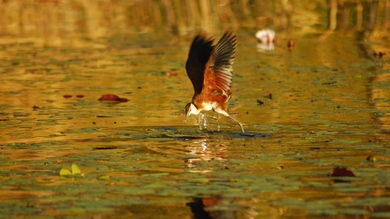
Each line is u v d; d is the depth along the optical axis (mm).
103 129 13711
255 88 17578
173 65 21297
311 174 10422
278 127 13547
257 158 11367
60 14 32156
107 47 24953
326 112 14742
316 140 12445
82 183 10297
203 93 12414
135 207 9281
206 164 11109
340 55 22031
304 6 31297
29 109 15727
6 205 9398
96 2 33312
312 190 9734
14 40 26828
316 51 22938
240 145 12273
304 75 19062
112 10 32750
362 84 17594
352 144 12078
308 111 14906
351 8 30172
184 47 24578
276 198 9453
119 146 12383
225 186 9977
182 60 22109
